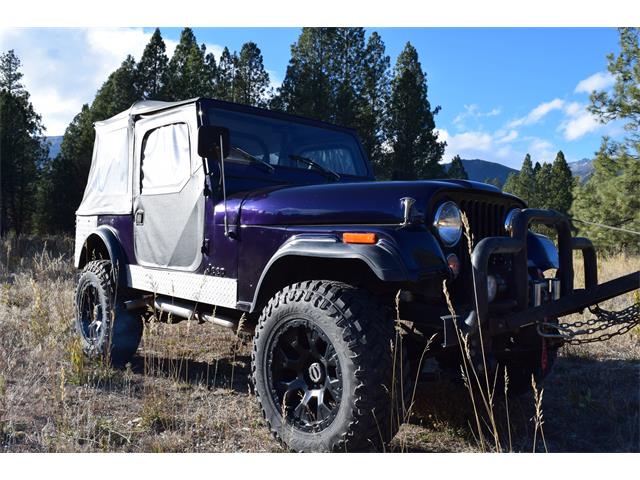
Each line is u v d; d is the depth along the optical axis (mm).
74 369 3496
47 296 5926
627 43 13594
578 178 15719
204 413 2971
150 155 3717
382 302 2371
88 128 25547
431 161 26203
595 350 4445
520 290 2518
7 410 2826
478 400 3248
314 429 2332
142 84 23203
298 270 2771
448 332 2242
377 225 2451
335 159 3902
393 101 25984
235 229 2918
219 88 27234
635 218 13297
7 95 25766
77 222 4680
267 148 3510
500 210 2855
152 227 3582
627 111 13516
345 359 2209
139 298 3924
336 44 24953
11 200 27578
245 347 4590
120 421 2811
